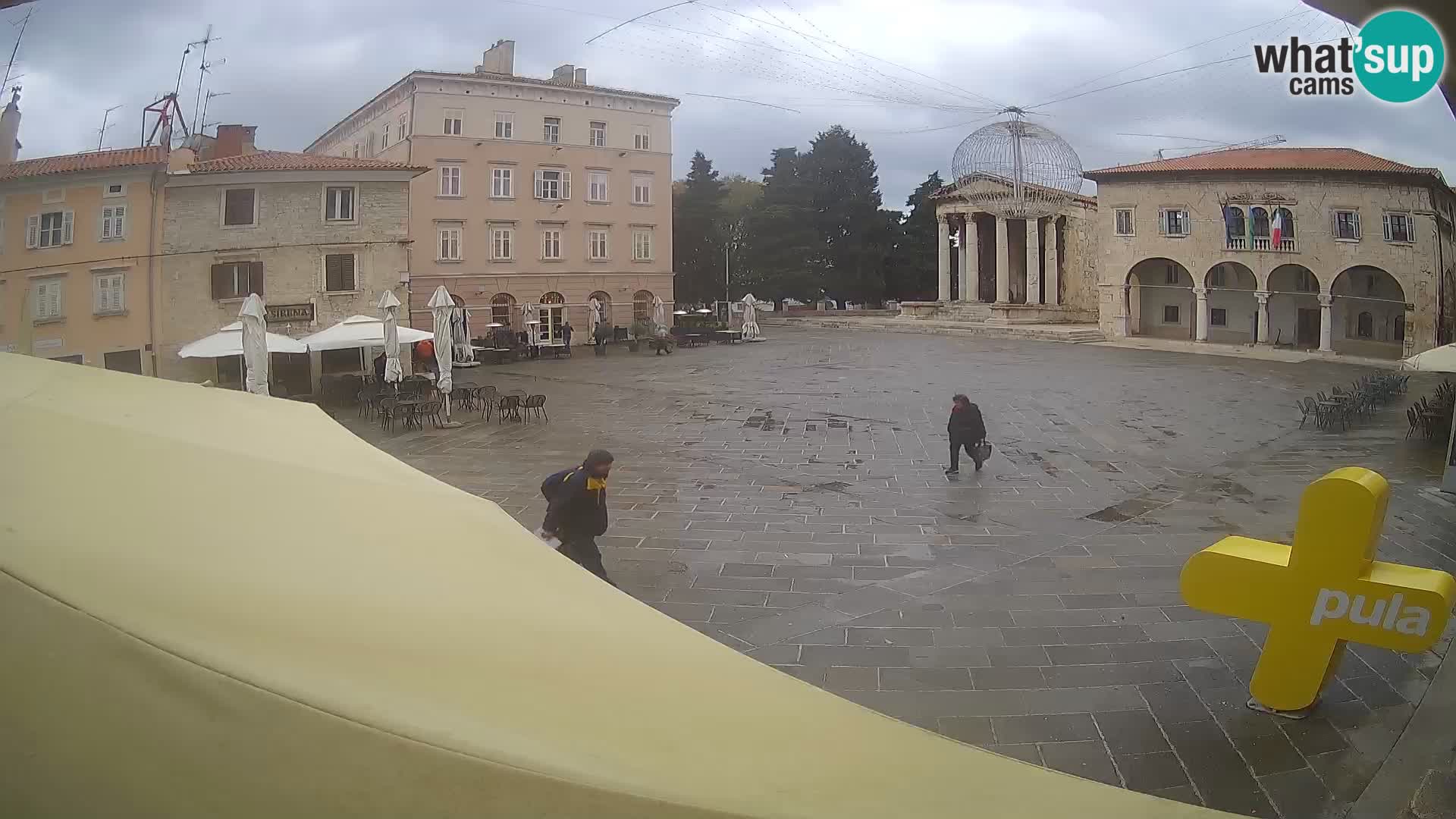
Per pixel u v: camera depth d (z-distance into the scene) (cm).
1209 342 4000
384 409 1812
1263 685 571
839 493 1231
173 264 2183
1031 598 795
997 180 5459
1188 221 4016
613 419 1914
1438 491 1236
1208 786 486
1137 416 1969
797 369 3009
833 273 6819
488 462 1454
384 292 2552
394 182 2564
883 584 838
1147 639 696
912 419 1903
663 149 4481
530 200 4097
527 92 4069
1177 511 1135
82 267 2041
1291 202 3700
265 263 2334
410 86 3856
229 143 2711
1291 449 1590
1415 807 456
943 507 1151
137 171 2112
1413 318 3478
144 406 319
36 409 257
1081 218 5947
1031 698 595
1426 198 3441
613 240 4353
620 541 984
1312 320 3962
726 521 1073
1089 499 1202
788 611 764
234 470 251
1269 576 560
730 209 7388
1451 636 699
